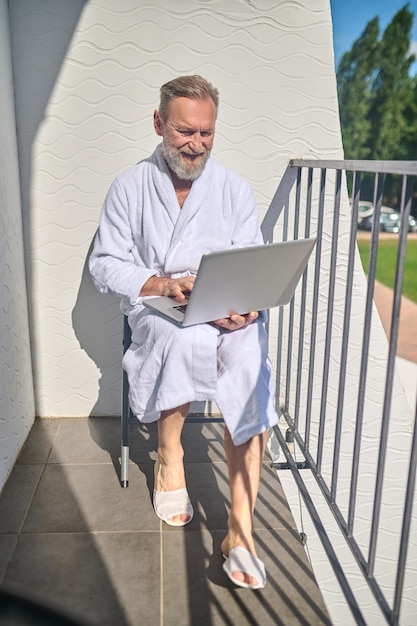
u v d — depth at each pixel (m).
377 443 2.55
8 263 1.98
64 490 1.88
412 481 1.21
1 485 1.86
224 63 2.14
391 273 13.46
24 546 1.62
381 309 10.72
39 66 2.07
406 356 8.99
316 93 2.19
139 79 2.12
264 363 1.63
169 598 1.46
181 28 2.09
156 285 1.73
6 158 1.97
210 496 1.87
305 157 2.24
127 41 2.08
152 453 2.10
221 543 1.66
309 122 2.21
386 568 2.71
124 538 1.67
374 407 2.51
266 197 2.26
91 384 2.35
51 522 1.72
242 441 1.54
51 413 2.36
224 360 1.63
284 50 2.14
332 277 1.80
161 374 1.65
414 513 2.62
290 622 1.41
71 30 2.05
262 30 2.12
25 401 2.19
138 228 1.85
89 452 2.10
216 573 1.55
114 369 2.34
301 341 2.16
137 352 1.73
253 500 1.54
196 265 1.84
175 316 1.61
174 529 1.71
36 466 2.01
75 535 1.67
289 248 1.54
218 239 1.86
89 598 1.45
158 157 1.82
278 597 1.48
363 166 1.45
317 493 2.56
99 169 2.17
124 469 1.89
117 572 1.54
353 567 2.65
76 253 2.23
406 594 2.76
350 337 2.42
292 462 2.06
